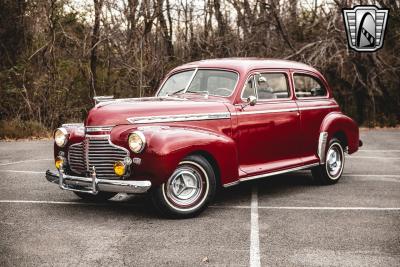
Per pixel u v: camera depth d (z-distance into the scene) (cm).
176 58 2245
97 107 623
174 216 606
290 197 742
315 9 2197
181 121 633
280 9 2208
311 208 671
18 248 496
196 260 464
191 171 613
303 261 463
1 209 659
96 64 2153
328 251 491
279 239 530
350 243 517
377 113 2322
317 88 843
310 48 2136
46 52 2027
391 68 2181
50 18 1988
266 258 471
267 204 696
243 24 2223
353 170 998
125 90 2139
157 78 2134
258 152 712
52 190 792
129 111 612
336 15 2066
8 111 1950
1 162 1112
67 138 651
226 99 690
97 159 611
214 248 499
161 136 583
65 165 654
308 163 791
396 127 2239
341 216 628
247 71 710
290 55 2144
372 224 590
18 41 2053
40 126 1838
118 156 596
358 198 734
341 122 849
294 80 788
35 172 971
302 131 782
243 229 567
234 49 2222
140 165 580
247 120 695
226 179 641
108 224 587
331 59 2048
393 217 624
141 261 461
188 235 543
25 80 1989
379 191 787
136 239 528
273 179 900
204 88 720
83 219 609
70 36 2055
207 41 2259
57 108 1978
